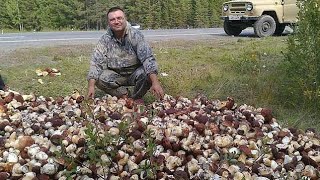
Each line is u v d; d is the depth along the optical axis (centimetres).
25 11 3128
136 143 316
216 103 441
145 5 2992
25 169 299
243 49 972
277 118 509
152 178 294
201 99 464
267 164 324
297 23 555
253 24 1396
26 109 419
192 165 304
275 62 793
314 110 520
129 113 385
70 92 636
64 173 289
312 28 523
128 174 299
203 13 2891
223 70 748
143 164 301
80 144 311
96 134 303
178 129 334
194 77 686
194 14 2909
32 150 311
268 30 1367
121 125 315
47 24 3173
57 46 1093
